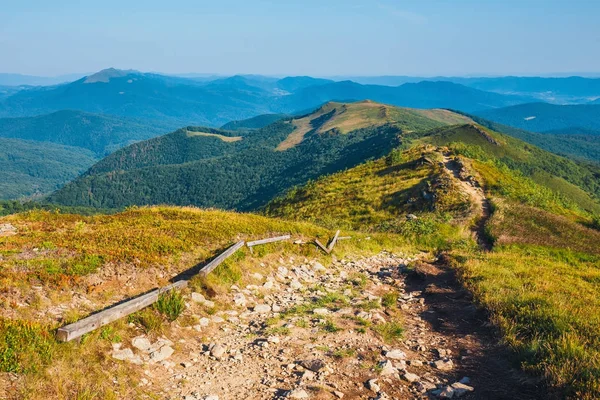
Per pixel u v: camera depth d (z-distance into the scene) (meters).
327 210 41.47
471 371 8.52
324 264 18.45
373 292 14.98
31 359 6.67
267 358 8.76
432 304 13.73
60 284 9.53
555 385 7.36
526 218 33.31
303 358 8.79
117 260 11.54
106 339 8.06
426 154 55.31
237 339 9.84
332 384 7.62
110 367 7.33
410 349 9.76
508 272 17.16
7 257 11.01
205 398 6.91
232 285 13.01
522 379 8.00
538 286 14.88
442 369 8.60
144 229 15.91
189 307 10.68
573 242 29.27
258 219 21.41
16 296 8.64
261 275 14.71
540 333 9.84
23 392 5.99
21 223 16.33
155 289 11.06
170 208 22.02
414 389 7.65
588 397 6.65
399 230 29.55
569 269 21.09
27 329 7.27
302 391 7.12
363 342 9.84
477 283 14.84
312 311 12.13
